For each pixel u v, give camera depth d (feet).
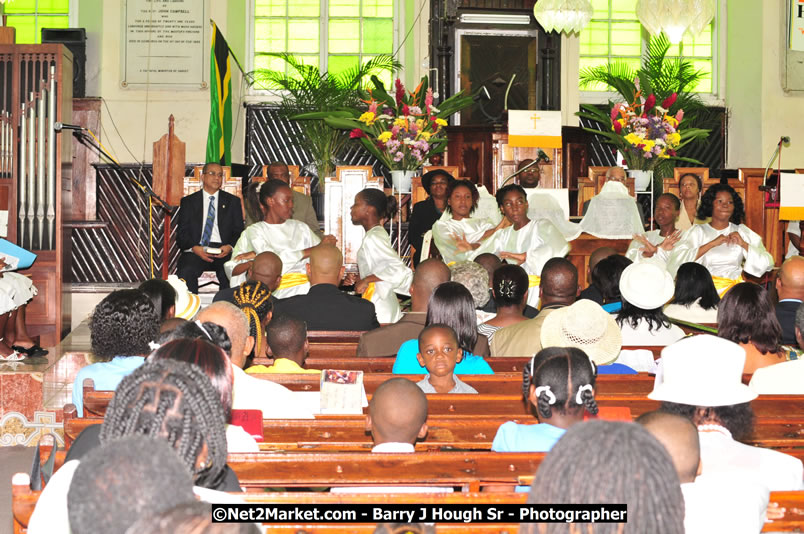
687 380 9.71
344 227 30.73
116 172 33.88
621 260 18.22
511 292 16.79
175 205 31.30
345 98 35.88
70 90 28.91
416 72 39.42
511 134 32.24
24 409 21.71
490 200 27.55
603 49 41.83
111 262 33.63
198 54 37.27
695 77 38.27
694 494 7.37
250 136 38.78
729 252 25.09
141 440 4.75
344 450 10.59
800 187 30.94
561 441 4.62
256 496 7.50
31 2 38.45
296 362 14.06
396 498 7.63
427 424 10.99
